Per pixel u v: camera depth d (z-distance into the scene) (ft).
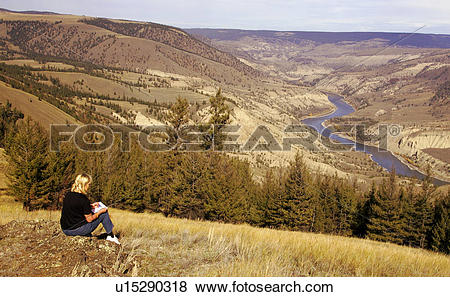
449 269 21.95
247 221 126.11
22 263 15.02
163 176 118.73
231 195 102.01
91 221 18.31
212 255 19.67
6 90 585.63
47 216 39.58
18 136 80.84
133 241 21.15
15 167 80.48
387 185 93.91
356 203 103.91
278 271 16.83
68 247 16.34
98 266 15.25
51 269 14.74
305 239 28.55
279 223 110.32
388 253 24.99
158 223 34.40
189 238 23.97
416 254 28.30
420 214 89.81
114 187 99.96
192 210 107.65
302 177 104.17
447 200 87.35
